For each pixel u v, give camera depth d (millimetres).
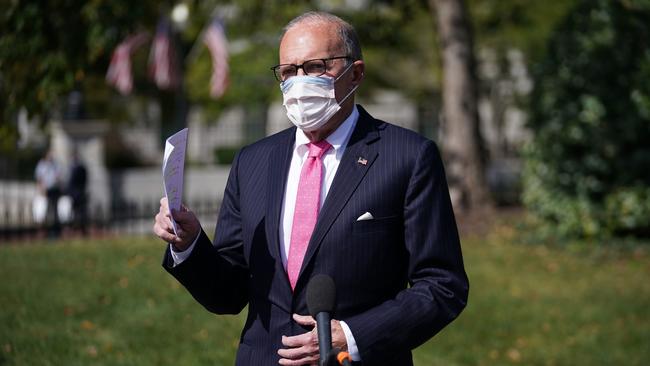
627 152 15703
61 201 21719
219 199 27500
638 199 15586
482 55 33781
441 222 3773
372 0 23359
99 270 11938
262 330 3844
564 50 15914
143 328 9398
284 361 3627
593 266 14047
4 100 11414
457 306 3717
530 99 16547
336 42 3807
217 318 9852
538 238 16125
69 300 10320
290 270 3783
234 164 4180
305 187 3848
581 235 15953
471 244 15883
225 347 8883
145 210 23984
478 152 21031
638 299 11891
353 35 3896
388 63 32406
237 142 36812
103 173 27188
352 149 3854
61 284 11078
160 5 14664
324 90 3758
